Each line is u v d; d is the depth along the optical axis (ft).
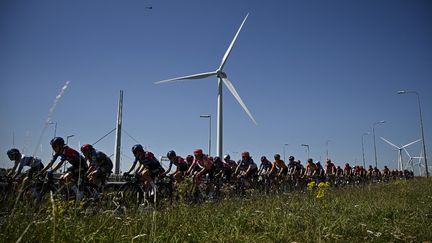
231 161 64.69
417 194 51.03
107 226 17.34
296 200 35.91
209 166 46.34
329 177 90.38
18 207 14.82
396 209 31.07
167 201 28.55
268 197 40.06
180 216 23.45
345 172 108.17
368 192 54.08
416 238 20.71
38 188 23.58
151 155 38.01
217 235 20.18
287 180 66.08
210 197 42.22
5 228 13.12
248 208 29.53
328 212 28.58
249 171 55.42
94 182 31.86
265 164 65.82
